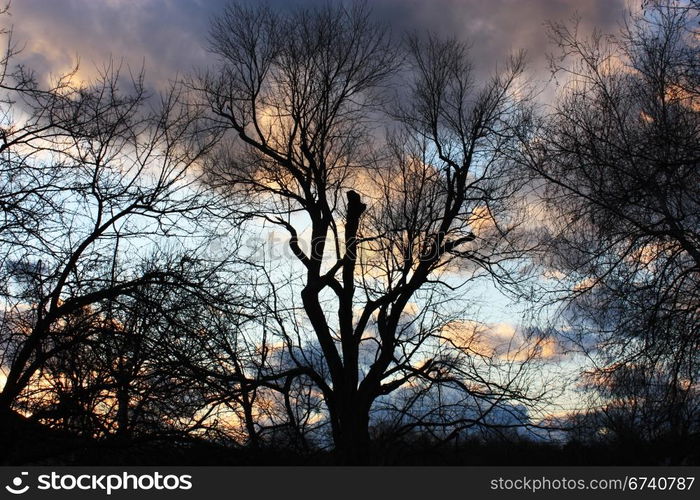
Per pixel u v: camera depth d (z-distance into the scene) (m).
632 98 15.23
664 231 13.99
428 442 19.62
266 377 16.73
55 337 11.47
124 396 11.62
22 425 10.66
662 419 14.41
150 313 11.82
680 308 14.03
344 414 19.36
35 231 11.41
